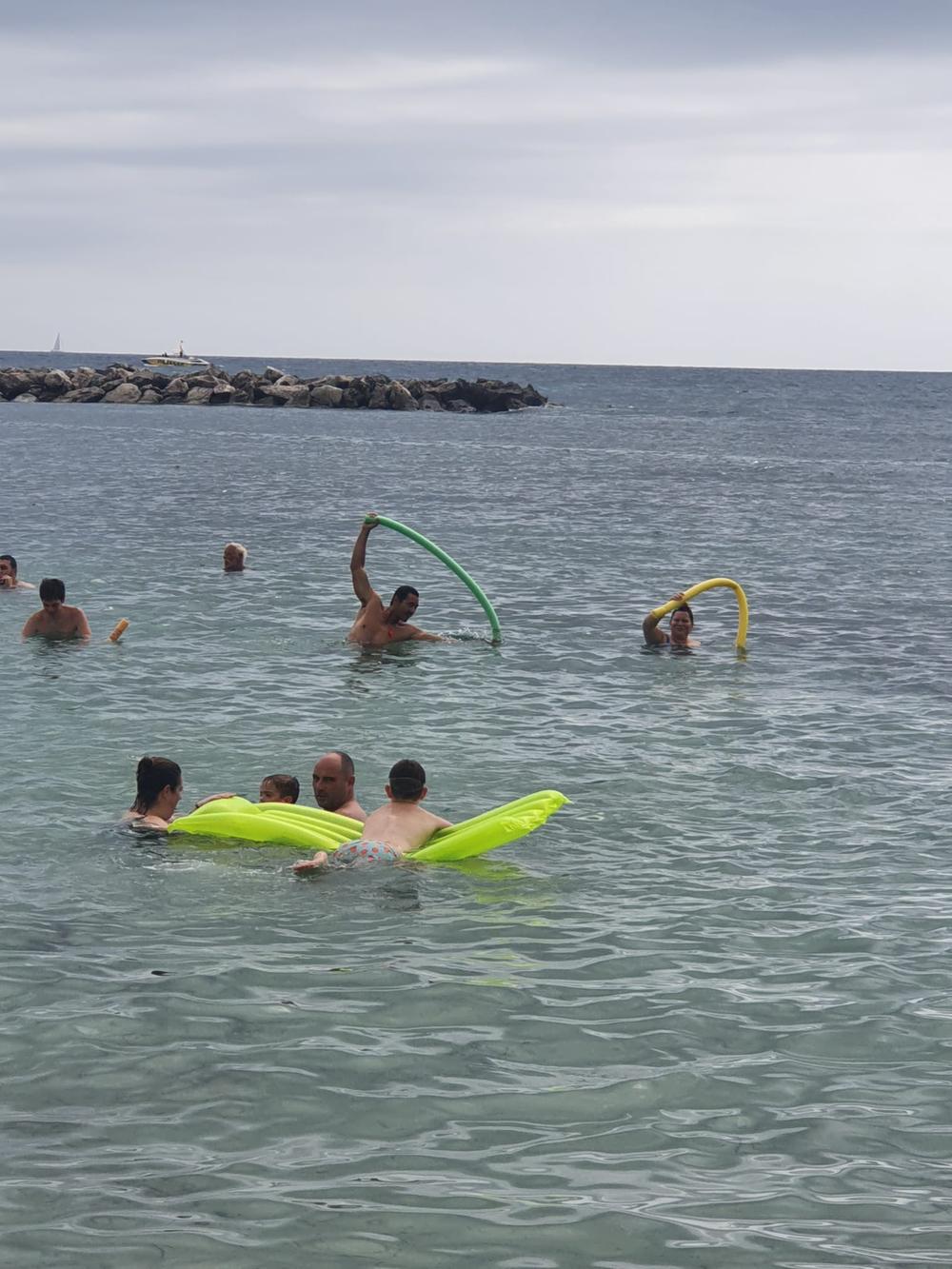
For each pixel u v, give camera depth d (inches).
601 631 765.9
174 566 954.1
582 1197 214.1
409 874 366.0
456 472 1948.8
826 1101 248.1
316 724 535.8
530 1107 243.1
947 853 398.0
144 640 690.2
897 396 7042.3
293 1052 261.6
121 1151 224.5
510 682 624.7
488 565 1034.7
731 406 5393.7
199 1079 250.2
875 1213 211.3
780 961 314.8
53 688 578.9
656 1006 287.4
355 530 1221.1
